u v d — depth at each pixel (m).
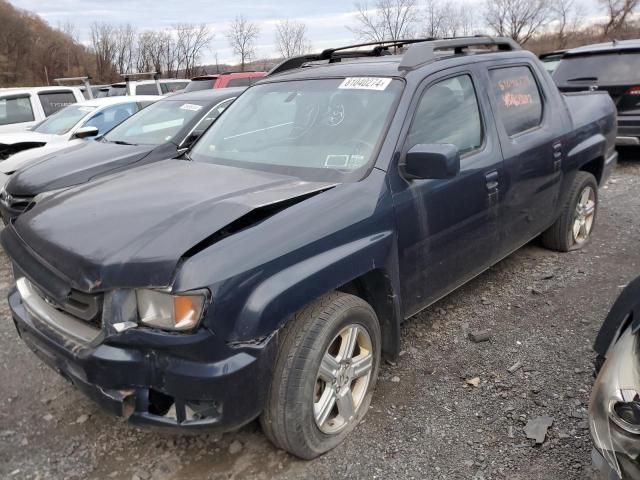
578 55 8.84
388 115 3.20
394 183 3.03
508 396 3.14
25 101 11.18
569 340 3.71
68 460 2.79
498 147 3.86
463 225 3.54
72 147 6.66
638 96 8.12
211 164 3.49
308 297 2.49
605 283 4.55
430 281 3.41
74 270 2.35
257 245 2.39
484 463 2.65
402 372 3.44
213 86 11.82
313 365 2.53
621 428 1.92
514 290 4.52
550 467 2.60
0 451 2.86
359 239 2.77
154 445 2.88
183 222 2.44
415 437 2.85
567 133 4.72
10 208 5.61
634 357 2.01
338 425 2.81
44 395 3.34
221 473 2.67
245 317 2.30
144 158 5.95
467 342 3.76
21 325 2.77
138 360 2.28
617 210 6.55
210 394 2.25
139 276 2.23
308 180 3.06
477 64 3.94
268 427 2.57
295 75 3.98
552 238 5.16
